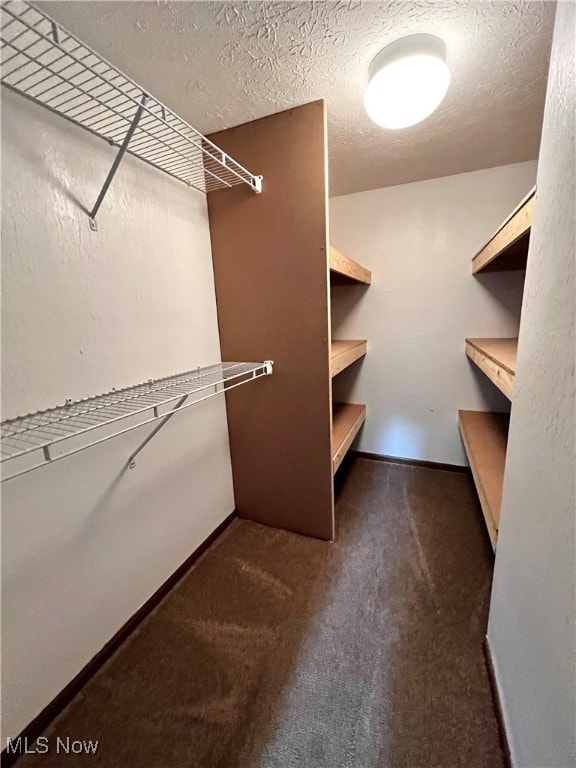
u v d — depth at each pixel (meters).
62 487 0.98
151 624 1.28
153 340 1.29
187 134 1.40
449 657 1.12
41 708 0.96
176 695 1.04
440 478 2.32
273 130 1.37
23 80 0.81
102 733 0.95
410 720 0.95
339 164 1.84
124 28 0.91
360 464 2.57
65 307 0.97
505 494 0.96
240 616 1.30
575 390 0.54
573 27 0.57
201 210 1.53
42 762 0.89
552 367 0.65
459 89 1.23
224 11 0.87
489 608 1.22
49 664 0.97
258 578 1.49
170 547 1.44
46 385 0.93
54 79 0.91
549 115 0.70
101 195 1.00
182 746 0.92
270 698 1.02
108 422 0.86
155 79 1.12
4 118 0.81
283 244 1.47
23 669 0.91
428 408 2.40
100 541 1.11
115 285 1.12
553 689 0.60
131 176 1.17
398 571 1.50
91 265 1.04
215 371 1.47
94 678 1.09
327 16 0.90
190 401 1.50
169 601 1.38
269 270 1.52
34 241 0.88
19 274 0.85
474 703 0.99
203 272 1.56
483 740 0.90
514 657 0.83
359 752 0.89
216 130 1.45
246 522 1.89
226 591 1.42
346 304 2.46
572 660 0.53
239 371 1.51
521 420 0.83
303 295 1.49
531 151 1.74
